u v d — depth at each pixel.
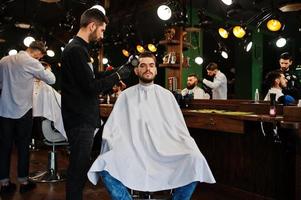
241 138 2.95
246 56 5.08
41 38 7.45
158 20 5.68
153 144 1.89
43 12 7.02
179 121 2.05
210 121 2.85
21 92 2.88
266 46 5.03
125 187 1.76
